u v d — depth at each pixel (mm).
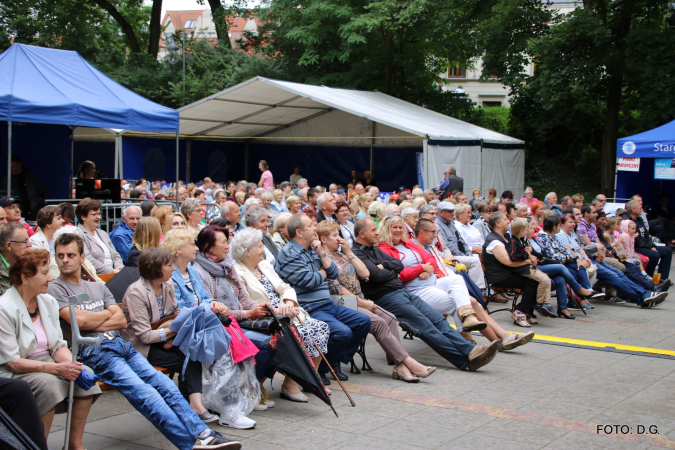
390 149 21719
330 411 4992
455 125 20406
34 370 3686
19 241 4742
